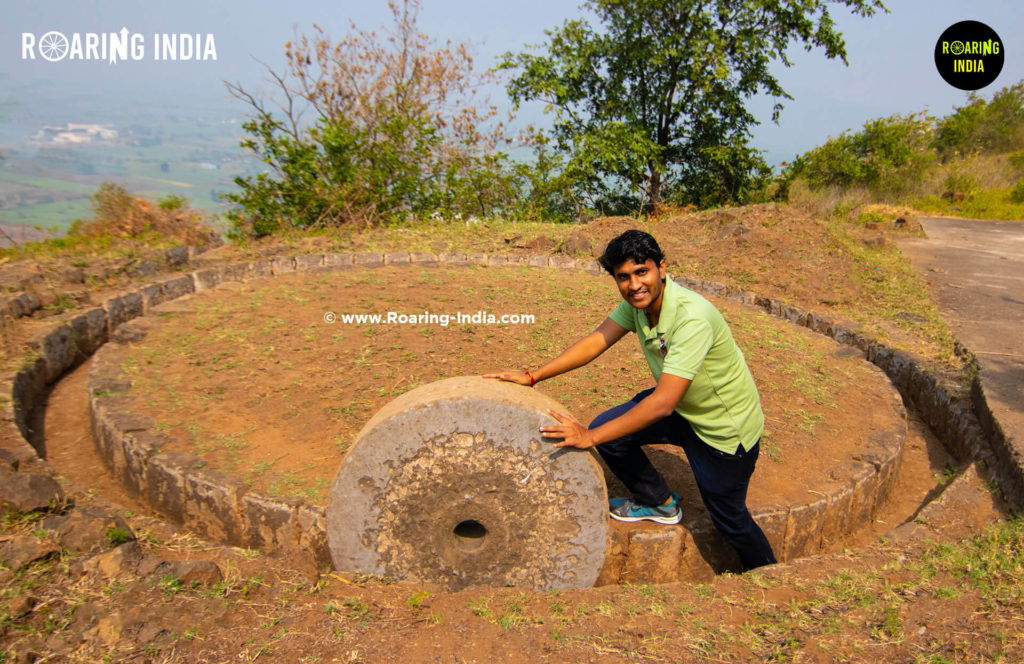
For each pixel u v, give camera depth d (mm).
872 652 2477
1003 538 3170
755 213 9633
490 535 3092
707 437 3002
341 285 7004
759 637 2604
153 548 3029
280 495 3551
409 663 2439
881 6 15508
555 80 16531
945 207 16984
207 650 2396
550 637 2625
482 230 9969
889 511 4242
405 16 12172
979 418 4652
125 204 9250
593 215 15078
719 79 15898
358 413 4496
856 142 18641
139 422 4184
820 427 4520
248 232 10148
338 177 10539
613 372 5156
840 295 7613
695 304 2768
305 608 2705
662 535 3379
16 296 5785
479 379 3186
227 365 5082
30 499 2992
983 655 2398
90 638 2375
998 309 7320
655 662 2475
